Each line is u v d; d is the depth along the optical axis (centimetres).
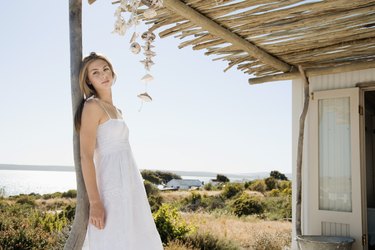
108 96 229
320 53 430
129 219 213
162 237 727
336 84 499
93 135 213
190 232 748
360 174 471
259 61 457
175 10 312
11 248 615
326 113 504
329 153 500
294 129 525
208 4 315
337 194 490
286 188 1741
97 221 208
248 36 380
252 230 981
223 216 1291
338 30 361
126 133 227
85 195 217
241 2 313
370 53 423
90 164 209
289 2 312
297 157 486
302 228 512
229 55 434
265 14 331
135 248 213
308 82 487
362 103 483
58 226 719
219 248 730
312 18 335
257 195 1670
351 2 305
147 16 219
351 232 470
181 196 1816
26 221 713
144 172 2838
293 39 388
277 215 1330
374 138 744
